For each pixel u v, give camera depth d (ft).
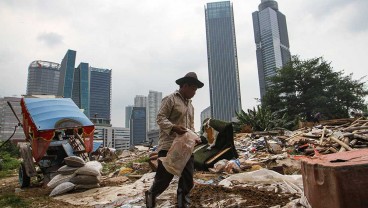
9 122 135.95
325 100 131.34
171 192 17.92
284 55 557.33
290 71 142.92
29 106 28.78
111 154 58.29
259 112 70.59
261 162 30.09
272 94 147.64
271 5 587.27
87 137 30.04
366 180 8.66
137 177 27.91
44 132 27.20
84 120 30.27
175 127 12.29
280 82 148.05
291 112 139.95
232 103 536.83
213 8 595.47
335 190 8.92
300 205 11.98
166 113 12.73
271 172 18.34
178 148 12.10
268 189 16.29
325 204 9.69
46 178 26.89
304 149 35.19
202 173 26.18
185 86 13.12
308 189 11.32
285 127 75.20
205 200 15.24
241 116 71.97
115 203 17.40
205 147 30.81
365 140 31.12
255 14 578.25
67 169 23.84
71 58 535.19
